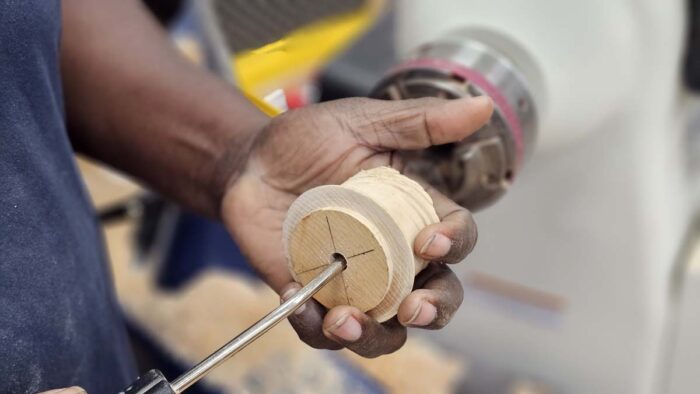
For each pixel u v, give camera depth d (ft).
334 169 1.56
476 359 2.74
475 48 1.82
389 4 2.86
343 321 1.27
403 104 1.48
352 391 2.77
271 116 1.81
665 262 2.23
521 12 1.89
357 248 1.27
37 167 1.41
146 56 1.94
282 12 2.15
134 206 3.38
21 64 1.34
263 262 1.65
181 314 3.14
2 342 1.33
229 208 1.71
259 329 1.23
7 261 1.35
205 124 1.83
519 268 2.41
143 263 3.50
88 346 1.61
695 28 1.99
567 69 1.89
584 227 2.22
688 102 2.24
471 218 1.38
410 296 1.28
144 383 1.16
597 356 2.43
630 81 1.93
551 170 2.16
